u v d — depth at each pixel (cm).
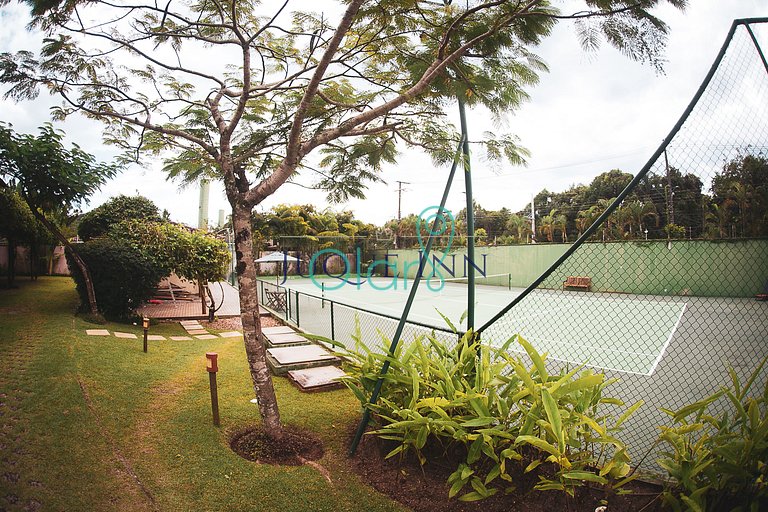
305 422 422
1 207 1047
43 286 1266
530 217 3597
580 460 260
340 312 1253
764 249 974
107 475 291
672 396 516
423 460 308
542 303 1494
